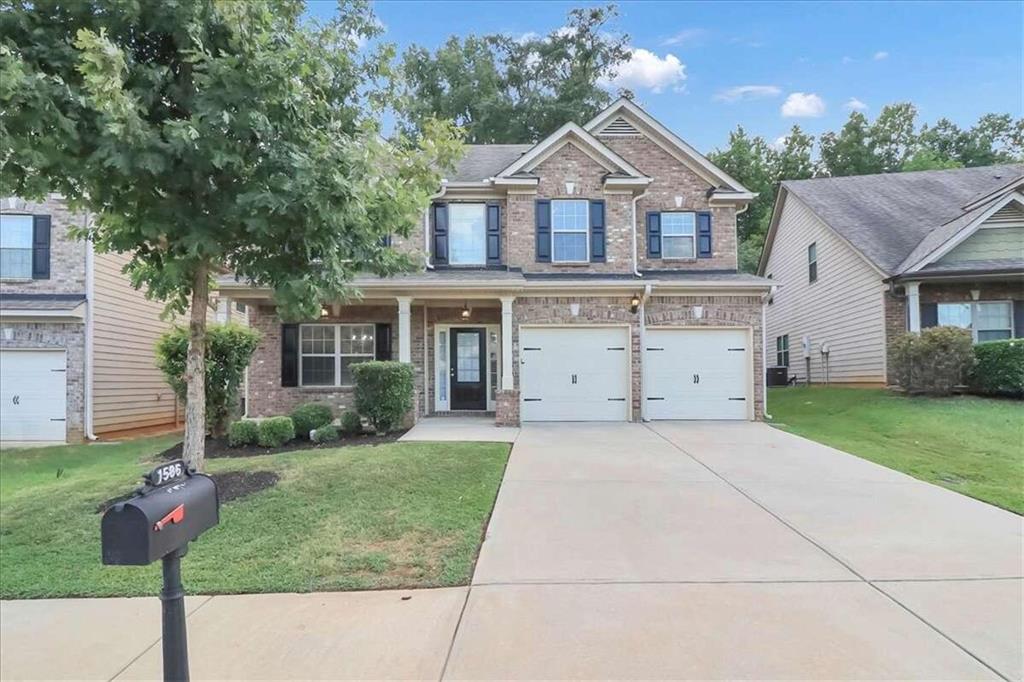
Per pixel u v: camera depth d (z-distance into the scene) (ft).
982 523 18.45
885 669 10.14
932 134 112.06
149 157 15.90
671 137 49.60
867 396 46.96
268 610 13.08
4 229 45.44
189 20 17.28
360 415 37.24
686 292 44.60
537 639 11.43
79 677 10.68
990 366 42.29
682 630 11.66
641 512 19.79
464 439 33.55
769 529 17.98
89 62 15.02
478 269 47.42
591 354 44.91
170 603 7.89
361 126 21.54
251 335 36.19
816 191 65.98
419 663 10.68
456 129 23.63
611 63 104.94
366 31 21.33
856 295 54.44
